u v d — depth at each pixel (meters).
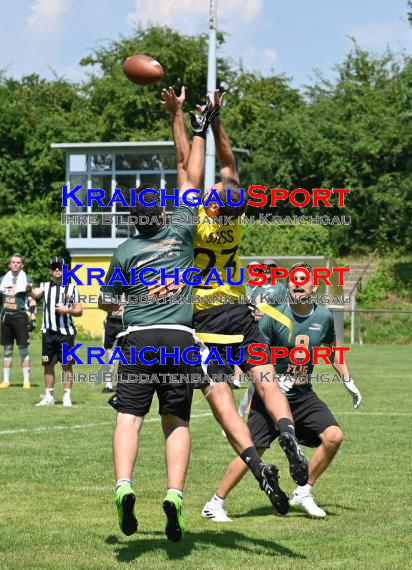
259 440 11.16
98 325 52.81
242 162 65.69
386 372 31.83
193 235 9.82
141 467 14.24
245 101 71.25
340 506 11.60
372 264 60.72
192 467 14.22
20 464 14.27
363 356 39.62
